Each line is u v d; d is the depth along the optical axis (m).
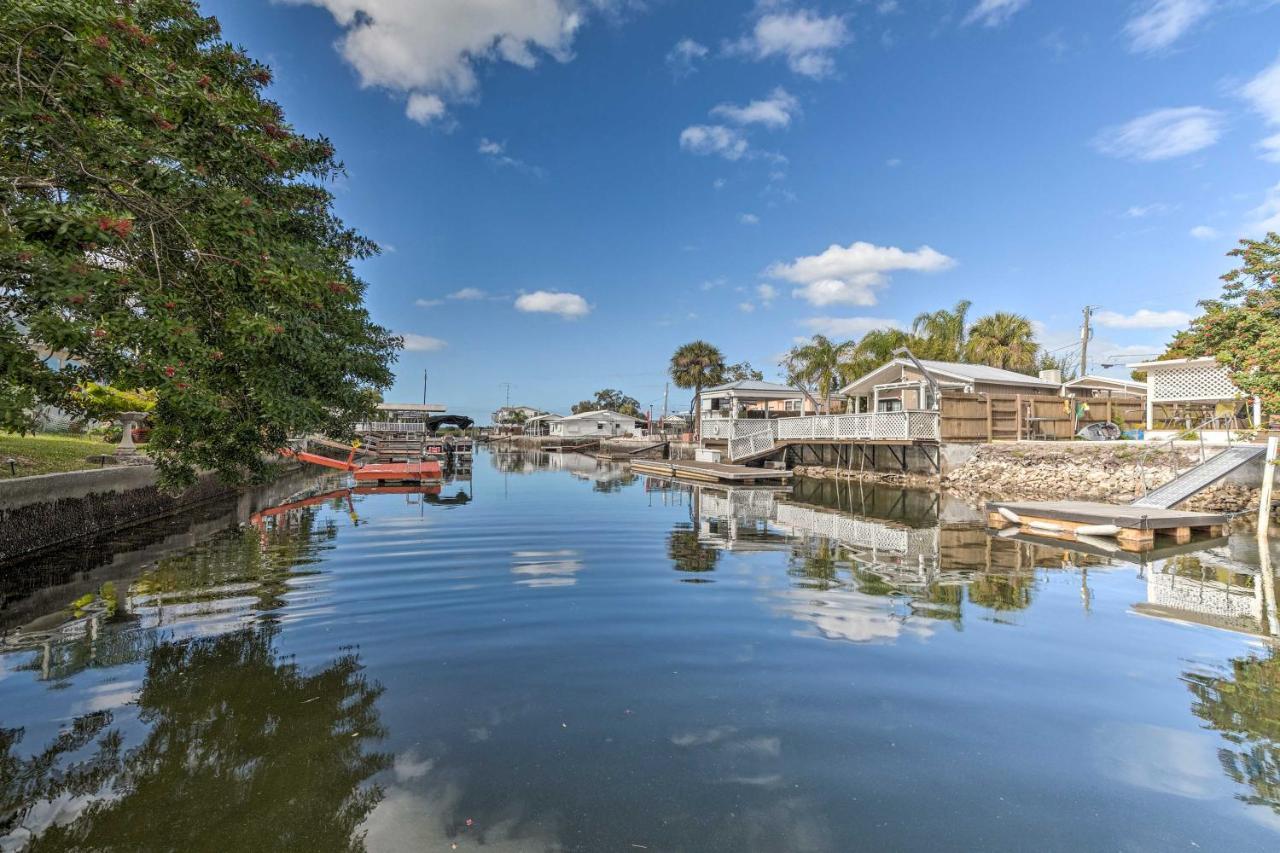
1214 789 3.95
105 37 4.05
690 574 9.67
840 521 15.69
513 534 13.62
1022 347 38.25
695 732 4.62
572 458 53.31
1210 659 6.14
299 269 5.29
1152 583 9.16
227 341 5.47
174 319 4.56
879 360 35.38
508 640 6.60
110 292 4.21
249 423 6.42
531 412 113.69
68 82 4.14
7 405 4.13
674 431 71.25
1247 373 13.93
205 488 19.48
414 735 4.54
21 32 3.95
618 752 4.32
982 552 11.56
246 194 5.36
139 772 4.02
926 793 3.89
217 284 5.29
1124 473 19.02
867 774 4.09
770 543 12.52
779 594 8.50
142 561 10.61
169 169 4.80
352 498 21.38
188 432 6.27
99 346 4.44
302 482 27.70
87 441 19.62
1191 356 16.61
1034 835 3.48
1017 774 4.11
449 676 5.62
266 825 3.50
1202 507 16.53
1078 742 4.53
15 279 4.12
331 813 3.61
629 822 3.55
